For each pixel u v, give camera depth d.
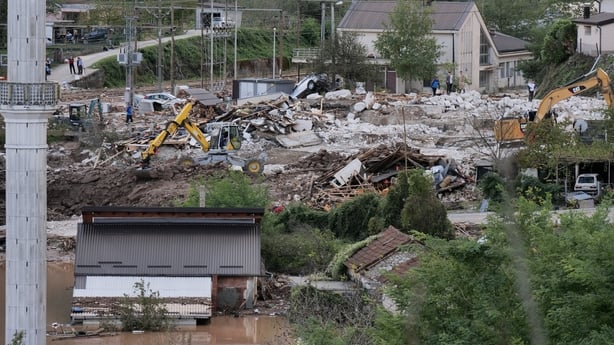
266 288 128.62
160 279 123.19
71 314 120.62
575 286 64.81
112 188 175.62
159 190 173.12
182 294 121.94
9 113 121.75
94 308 119.75
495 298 67.62
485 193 157.00
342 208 145.62
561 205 153.38
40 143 123.19
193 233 128.00
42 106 122.06
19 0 121.19
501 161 56.97
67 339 115.56
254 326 118.81
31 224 122.00
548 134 160.75
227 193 146.50
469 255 70.94
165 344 111.75
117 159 195.88
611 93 177.62
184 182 176.38
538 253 68.31
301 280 130.75
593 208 150.00
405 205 136.62
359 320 91.94
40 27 123.12
